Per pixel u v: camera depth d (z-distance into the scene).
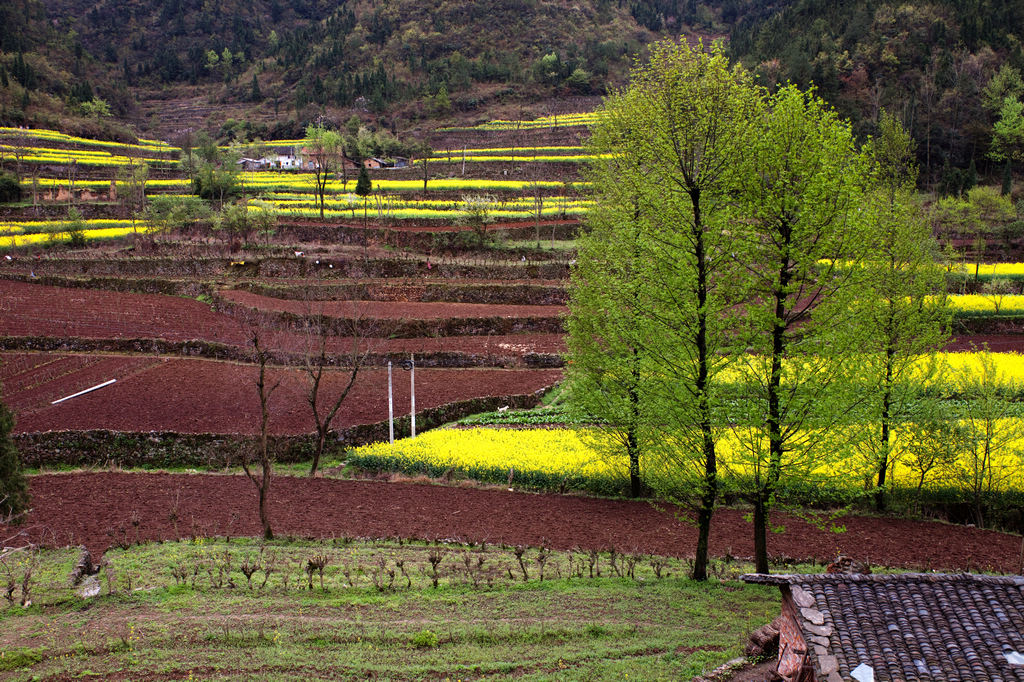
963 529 29.55
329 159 115.81
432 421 42.03
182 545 24.80
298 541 25.75
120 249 72.50
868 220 21.56
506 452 35.47
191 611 18.81
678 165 21.22
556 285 62.81
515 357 51.03
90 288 61.66
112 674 15.56
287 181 112.19
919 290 29.42
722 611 20.14
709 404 21.78
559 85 174.12
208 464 36.53
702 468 23.38
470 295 62.06
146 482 32.50
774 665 15.64
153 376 45.47
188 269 65.62
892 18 134.88
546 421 41.50
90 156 127.38
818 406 20.97
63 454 36.09
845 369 22.00
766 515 22.61
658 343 22.25
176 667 15.91
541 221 85.94
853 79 126.19
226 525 27.59
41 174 111.56
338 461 37.66
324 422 37.50
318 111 168.50
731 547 27.19
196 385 44.34
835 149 21.17
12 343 48.16
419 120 163.50
